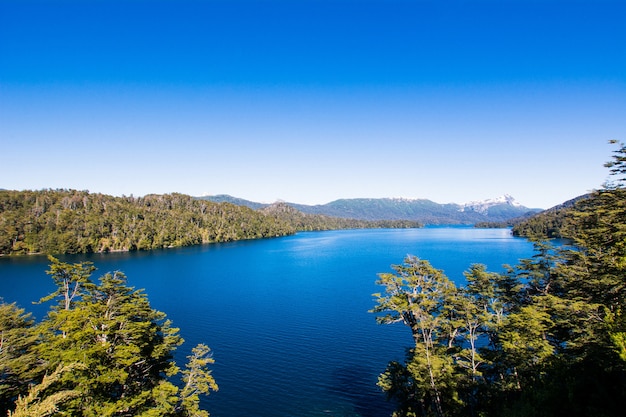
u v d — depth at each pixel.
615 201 24.69
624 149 23.16
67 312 23.25
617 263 24.03
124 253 168.00
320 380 39.78
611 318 17.48
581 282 29.36
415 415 31.23
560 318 32.00
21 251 154.50
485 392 29.30
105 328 24.00
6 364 26.12
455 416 29.09
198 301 73.88
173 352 47.06
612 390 15.11
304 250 176.12
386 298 34.06
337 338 51.81
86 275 36.41
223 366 43.09
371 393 37.25
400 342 50.25
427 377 29.08
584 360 19.53
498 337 30.62
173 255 159.38
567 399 15.56
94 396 21.56
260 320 60.25
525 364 26.81
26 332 30.28
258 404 35.25
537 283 41.34
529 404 16.27
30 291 80.81
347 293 79.56
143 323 26.38
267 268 118.56
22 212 177.88
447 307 32.75
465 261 115.31
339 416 33.38
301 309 66.81
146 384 27.91
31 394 12.39
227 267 122.00
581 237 33.50
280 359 44.94
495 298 38.09
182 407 29.12
